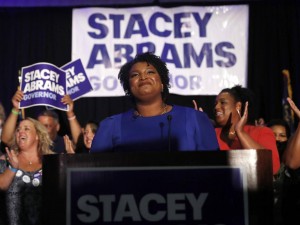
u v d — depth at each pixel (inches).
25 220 127.8
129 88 85.4
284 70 228.8
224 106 119.5
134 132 76.5
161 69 85.0
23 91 190.1
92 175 57.3
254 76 246.8
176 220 56.5
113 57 243.0
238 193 56.6
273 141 111.4
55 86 193.5
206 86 240.2
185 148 75.1
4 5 237.5
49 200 57.5
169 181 56.9
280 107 243.8
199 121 77.7
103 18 245.0
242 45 241.8
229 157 56.9
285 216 107.2
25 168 135.3
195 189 56.7
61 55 250.4
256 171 56.7
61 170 57.5
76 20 245.4
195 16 243.1
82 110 246.4
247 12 243.0
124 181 57.1
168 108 81.0
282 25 247.1
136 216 56.7
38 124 141.4
